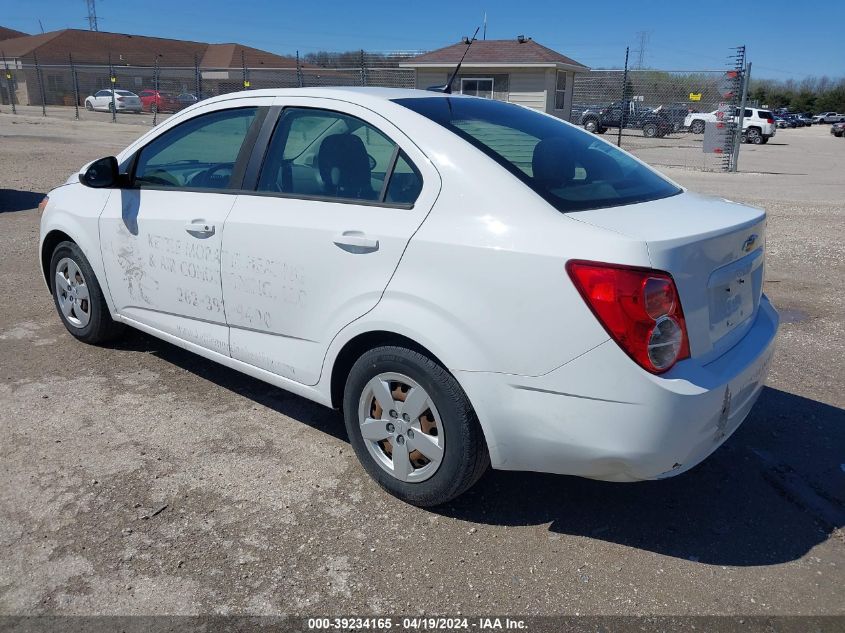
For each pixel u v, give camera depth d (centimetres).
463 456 286
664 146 2658
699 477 344
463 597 261
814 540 298
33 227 849
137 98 3853
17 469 331
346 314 307
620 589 266
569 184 293
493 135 314
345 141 324
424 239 281
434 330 277
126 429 372
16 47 5684
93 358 460
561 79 2852
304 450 357
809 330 550
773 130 3478
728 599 262
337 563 277
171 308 395
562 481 338
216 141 378
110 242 419
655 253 246
